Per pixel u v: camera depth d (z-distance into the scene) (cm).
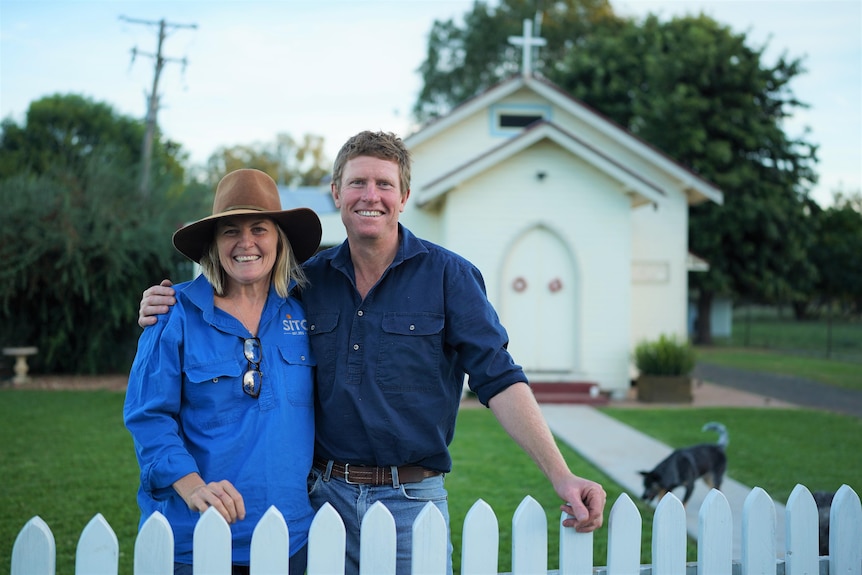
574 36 3872
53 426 939
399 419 265
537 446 247
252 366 260
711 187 1468
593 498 231
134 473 693
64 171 1554
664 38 2809
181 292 267
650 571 243
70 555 477
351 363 267
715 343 2872
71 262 1425
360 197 263
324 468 276
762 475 733
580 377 1265
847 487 267
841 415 1130
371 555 221
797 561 259
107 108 3434
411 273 275
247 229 265
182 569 244
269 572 214
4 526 532
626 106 2783
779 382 1608
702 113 2508
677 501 243
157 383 249
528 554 231
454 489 659
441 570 227
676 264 1510
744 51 2558
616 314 1287
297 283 281
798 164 2583
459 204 1266
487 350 264
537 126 1234
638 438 926
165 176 1675
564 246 1284
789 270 2692
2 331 1484
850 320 4325
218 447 250
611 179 1284
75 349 1527
